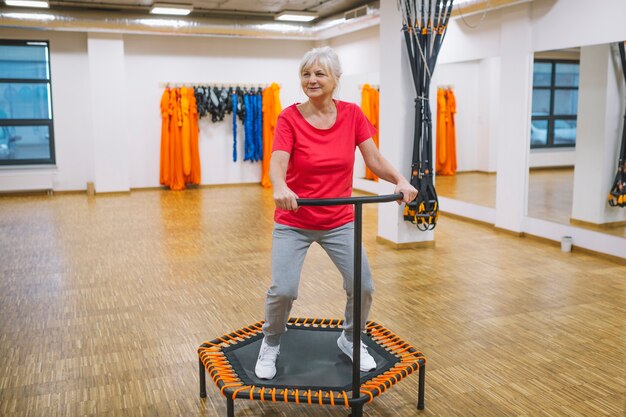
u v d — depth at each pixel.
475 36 6.95
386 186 5.85
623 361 3.15
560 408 2.64
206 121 10.55
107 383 2.90
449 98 7.31
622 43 5.15
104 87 9.57
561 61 5.73
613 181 5.26
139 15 8.74
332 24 9.12
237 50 10.57
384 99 5.78
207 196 9.48
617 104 5.23
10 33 9.31
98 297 4.29
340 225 2.53
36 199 9.20
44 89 9.72
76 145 9.86
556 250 5.74
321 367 2.63
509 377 2.96
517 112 6.27
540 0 5.96
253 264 5.23
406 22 5.25
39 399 2.73
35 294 4.36
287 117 2.46
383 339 2.90
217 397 2.77
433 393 2.79
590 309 3.99
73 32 9.59
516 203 6.36
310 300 4.21
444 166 7.59
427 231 5.84
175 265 5.20
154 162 10.33
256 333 2.99
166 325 3.71
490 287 4.51
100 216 7.66
